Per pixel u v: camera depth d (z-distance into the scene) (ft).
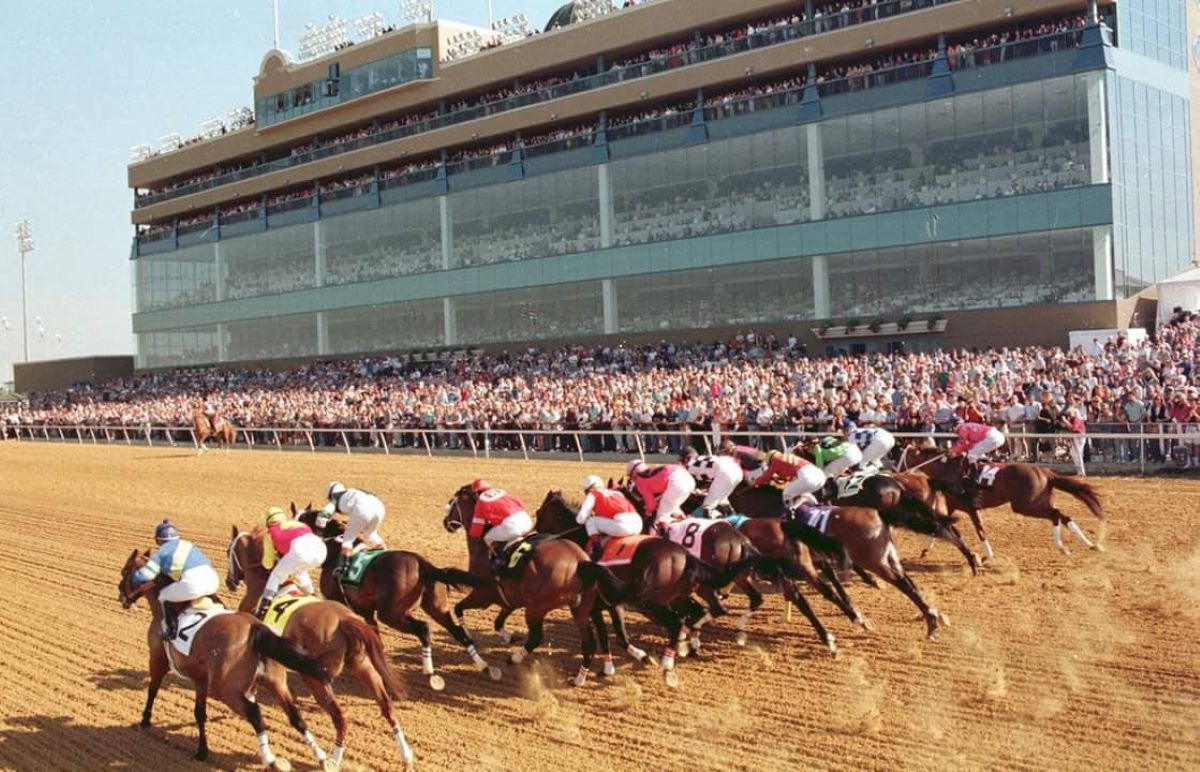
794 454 38.34
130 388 183.42
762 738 23.90
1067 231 92.17
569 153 129.08
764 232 111.14
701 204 116.67
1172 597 32.68
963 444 40.24
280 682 24.00
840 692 26.48
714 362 102.47
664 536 30.60
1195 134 105.91
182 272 189.98
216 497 70.33
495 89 144.05
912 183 100.94
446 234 143.74
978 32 100.17
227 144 180.45
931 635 29.91
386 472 79.10
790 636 31.55
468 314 142.51
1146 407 58.29
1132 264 92.94
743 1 115.03
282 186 168.45
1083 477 55.83
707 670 28.96
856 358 84.38
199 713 24.95
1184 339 72.95
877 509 31.04
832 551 29.50
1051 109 92.58
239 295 178.09
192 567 25.22
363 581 29.43
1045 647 28.76
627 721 25.63
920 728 23.84
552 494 33.81
